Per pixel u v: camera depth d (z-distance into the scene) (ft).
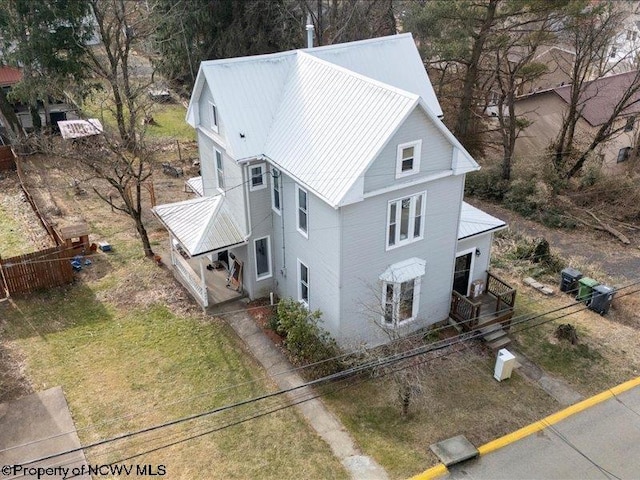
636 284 79.71
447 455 51.88
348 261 58.29
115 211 94.02
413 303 65.62
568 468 51.60
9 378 59.11
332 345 61.62
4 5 100.94
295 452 52.08
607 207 105.60
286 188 63.82
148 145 116.26
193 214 72.95
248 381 59.98
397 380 58.03
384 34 135.23
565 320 71.51
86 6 104.78
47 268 72.43
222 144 67.62
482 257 71.82
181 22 117.39
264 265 73.10
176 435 53.36
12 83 128.26
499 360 60.39
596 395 59.88
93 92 122.72
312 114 62.18
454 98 125.39
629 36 155.63
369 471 50.42
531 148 131.64
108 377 59.82
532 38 102.73
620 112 111.55
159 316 69.46
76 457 50.70
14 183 101.71
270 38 122.11
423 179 58.44
